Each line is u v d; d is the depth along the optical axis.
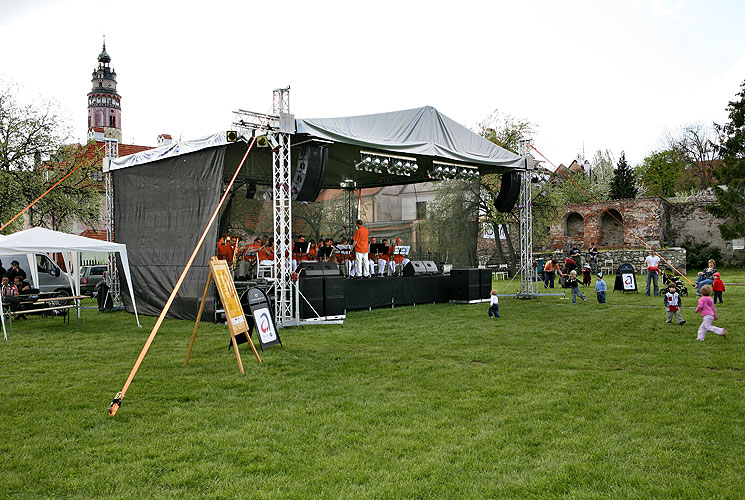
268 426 5.22
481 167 17.34
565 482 3.92
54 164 23.36
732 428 4.95
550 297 18.27
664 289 18.00
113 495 3.82
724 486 3.80
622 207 36.59
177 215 13.70
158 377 7.24
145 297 14.98
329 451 4.59
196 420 5.42
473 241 19.92
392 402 5.97
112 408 5.54
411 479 4.00
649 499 3.65
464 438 4.85
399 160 14.76
